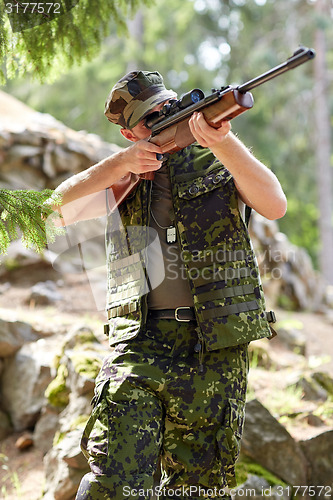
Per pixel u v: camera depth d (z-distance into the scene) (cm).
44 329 500
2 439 444
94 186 263
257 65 1998
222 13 2114
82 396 390
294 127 2152
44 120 821
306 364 547
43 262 655
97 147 739
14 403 457
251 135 2036
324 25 2020
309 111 2155
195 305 254
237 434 256
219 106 218
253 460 383
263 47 2039
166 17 1894
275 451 384
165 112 248
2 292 620
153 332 259
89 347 425
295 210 2227
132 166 255
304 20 2108
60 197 259
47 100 1706
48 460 374
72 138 720
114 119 280
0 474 404
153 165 254
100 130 1719
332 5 2078
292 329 637
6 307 580
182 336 257
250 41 2081
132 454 239
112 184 272
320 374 501
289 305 847
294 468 385
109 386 252
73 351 421
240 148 238
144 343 257
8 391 466
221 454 250
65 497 349
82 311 559
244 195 257
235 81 2073
